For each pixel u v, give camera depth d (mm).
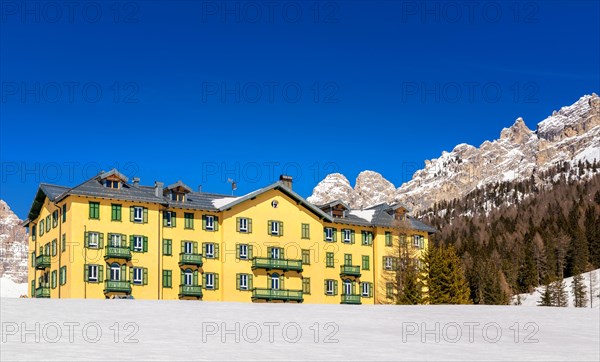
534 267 197000
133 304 47781
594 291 180625
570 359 32219
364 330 39875
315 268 103625
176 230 95750
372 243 110688
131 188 93938
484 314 48719
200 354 30078
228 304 50688
